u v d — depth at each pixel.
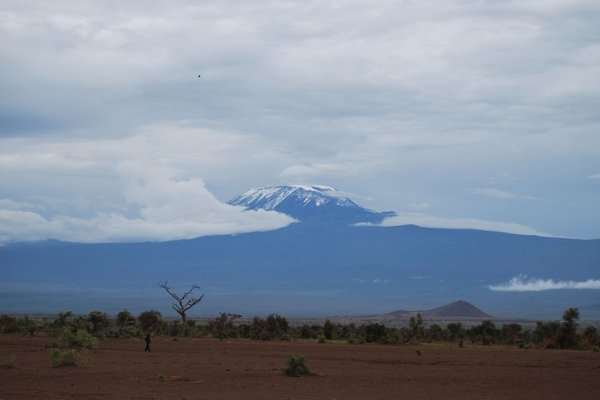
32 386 37.50
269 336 99.94
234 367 49.84
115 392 35.62
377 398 34.84
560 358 62.75
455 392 37.53
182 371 46.56
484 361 58.50
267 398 34.16
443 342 99.75
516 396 36.16
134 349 68.44
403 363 55.91
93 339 68.06
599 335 94.62
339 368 50.56
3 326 103.50
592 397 35.94
